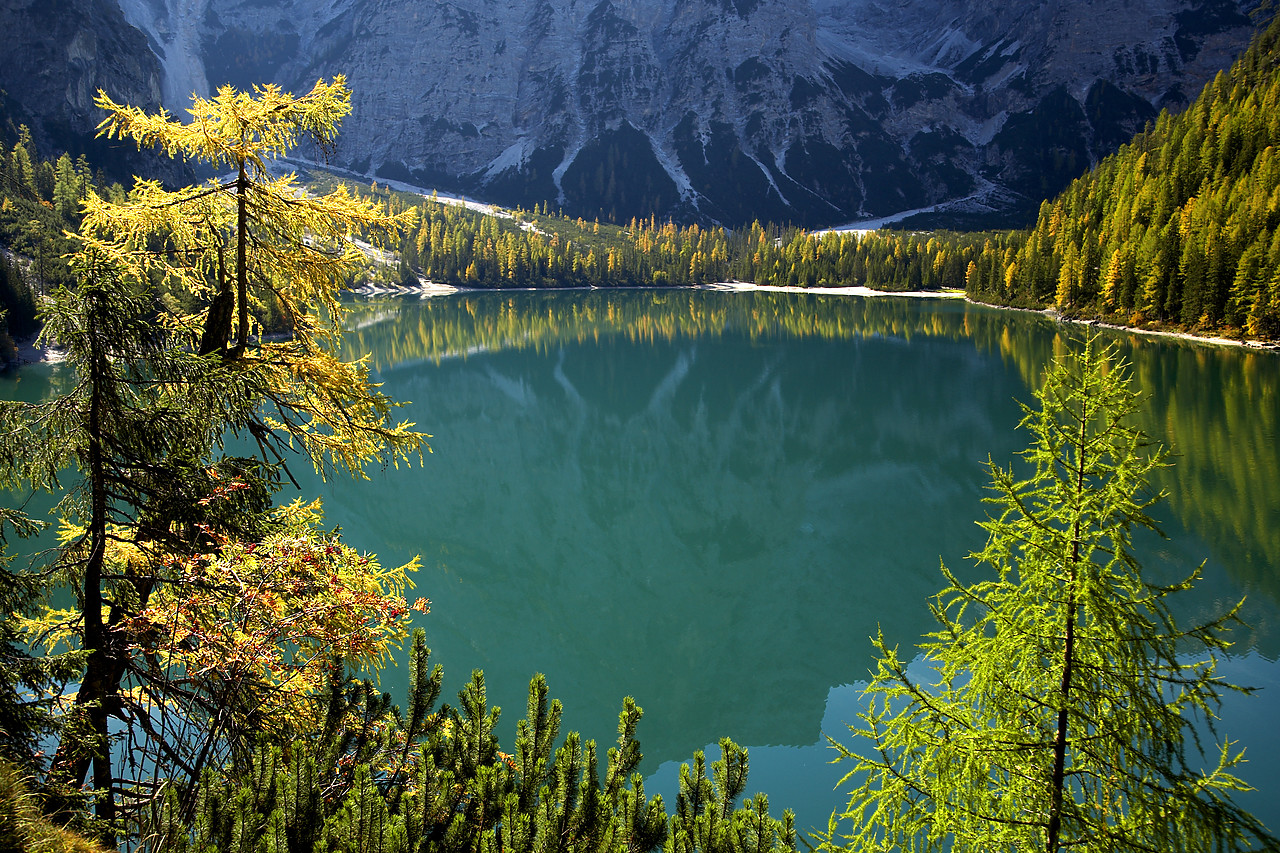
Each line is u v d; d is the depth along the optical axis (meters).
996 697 5.80
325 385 9.98
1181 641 19.64
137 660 7.74
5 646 6.31
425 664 8.70
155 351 7.36
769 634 22.92
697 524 33.78
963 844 5.84
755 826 7.34
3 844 5.15
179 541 7.53
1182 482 32.84
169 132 9.13
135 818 7.00
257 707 7.80
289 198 9.71
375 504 33.94
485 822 7.29
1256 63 139.25
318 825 6.49
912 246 188.38
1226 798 5.07
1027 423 5.98
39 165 137.12
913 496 37.00
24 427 6.78
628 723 8.76
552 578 27.03
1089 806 5.50
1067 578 5.52
